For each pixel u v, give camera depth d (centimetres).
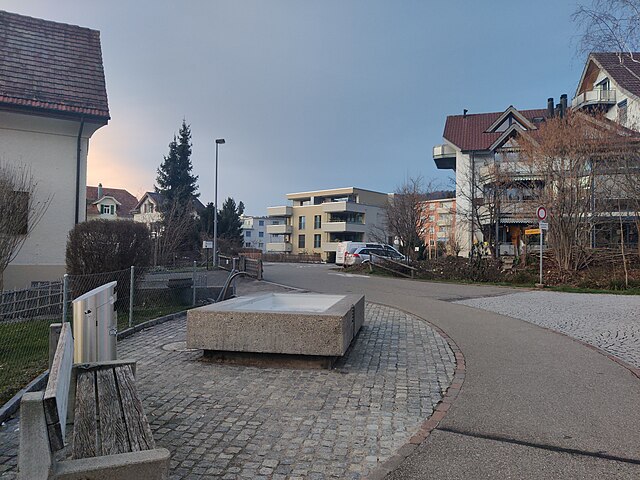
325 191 7025
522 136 2550
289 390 570
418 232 4375
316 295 967
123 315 1105
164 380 608
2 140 1516
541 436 429
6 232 1222
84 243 1089
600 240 2048
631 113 2720
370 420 476
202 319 686
